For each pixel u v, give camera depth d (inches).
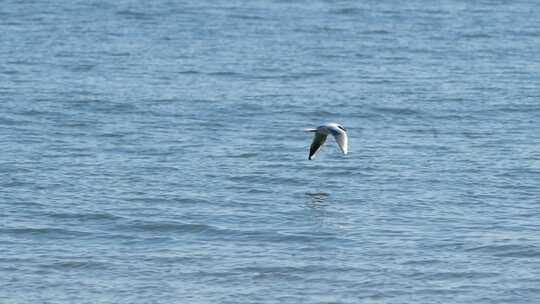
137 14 4443.9
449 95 2918.3
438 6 4869.6
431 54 3629.4
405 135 2460.6
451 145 2351.1
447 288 1483.8
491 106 2778.1
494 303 1432.1
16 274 1520.7
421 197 1936.5
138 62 3376.0
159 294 1453.0
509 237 1690.5
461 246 1649.9
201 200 1904.5
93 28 4062.5
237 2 4889.3
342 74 3230.8
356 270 1546.5
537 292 1470.2
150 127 2486.5
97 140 2351.1
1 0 4677.7
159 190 1959.9
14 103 2696.9
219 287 1482.5
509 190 1983.3
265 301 1433.3
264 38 3922.2
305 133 2470.5
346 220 1793.8
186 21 4311.0
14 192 1921.8
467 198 1931.6
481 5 4923.7
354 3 4928.6
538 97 2906.0
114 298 1437.0
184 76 3157.0
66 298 1435.8
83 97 2797.7
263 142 2365.9
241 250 1635.1
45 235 1696.6
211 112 2662.4
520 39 4003.4
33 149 2249.0
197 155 2234.3
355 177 2079.2
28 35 3836.1
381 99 2859.3
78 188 1959.9
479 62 3489.2
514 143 2372.0
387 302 1434.5
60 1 4714.6
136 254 1614.2
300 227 1752.0
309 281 1507.1
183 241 1680.6
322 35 4015.8
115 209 1833.2
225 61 3422.7
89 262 1569.9
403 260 1587.1
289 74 3218.5
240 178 2060.8
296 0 4972.9
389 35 4035.4
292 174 2097.7
